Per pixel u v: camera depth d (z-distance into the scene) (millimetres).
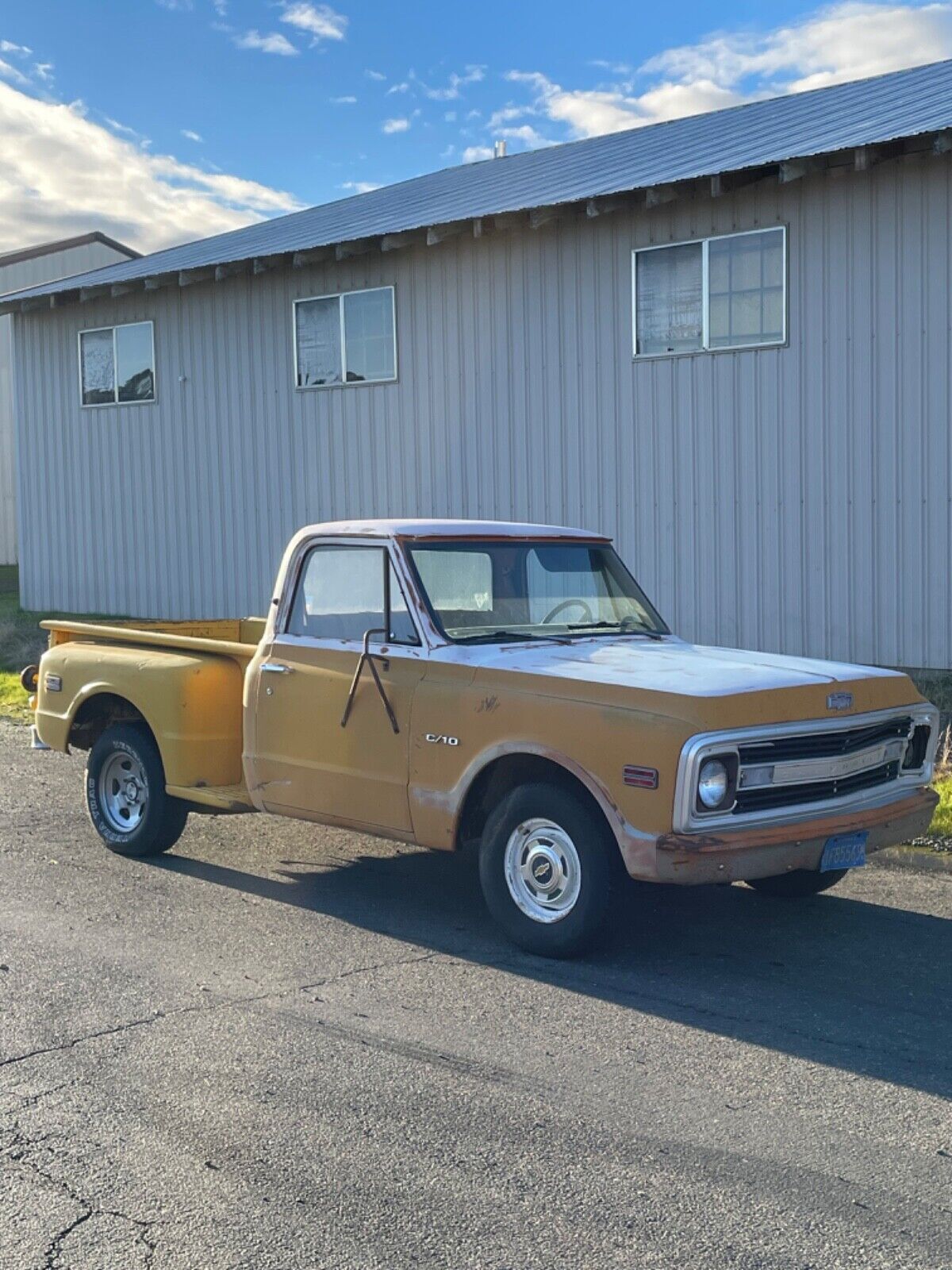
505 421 15609
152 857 7680
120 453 20328
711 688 5406
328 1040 4820
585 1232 3459
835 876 6633
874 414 12758
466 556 6559
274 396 18109
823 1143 3990
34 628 18938
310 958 5797
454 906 6676
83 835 8281
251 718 6898
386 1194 3664
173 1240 3422
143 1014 5082
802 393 13211
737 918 6477
